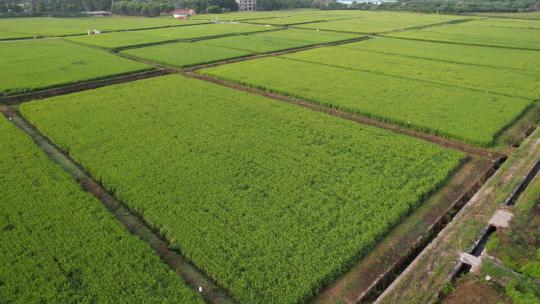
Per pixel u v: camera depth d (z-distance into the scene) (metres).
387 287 15.40
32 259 15.70
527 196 20.28
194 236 17.17
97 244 16.61
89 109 32.25
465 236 17.53
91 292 14.24
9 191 20.28
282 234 17.23
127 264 15.48
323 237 17.14
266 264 15.59
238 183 21.33
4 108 33.72
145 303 13.80
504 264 15.77
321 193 20.27
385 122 30.78
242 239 16.92
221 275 15.07
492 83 40.00
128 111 31.77
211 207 19.09
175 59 51.41
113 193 20.92
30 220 18.06
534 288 14.55
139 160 23.64
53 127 28.56
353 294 14.82
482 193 20.88
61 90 38.94
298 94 36.50
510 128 29.36
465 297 14.55
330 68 46.75
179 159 23.89
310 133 27.81
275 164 23.28
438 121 29.75
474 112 31.58
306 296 14.38
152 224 18.17
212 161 23.69
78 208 19.00
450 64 48.88
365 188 20.70
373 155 24.48
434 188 21.14
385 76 42.91
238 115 31.06
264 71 45.16
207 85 39.34
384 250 16.94
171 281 14.75
